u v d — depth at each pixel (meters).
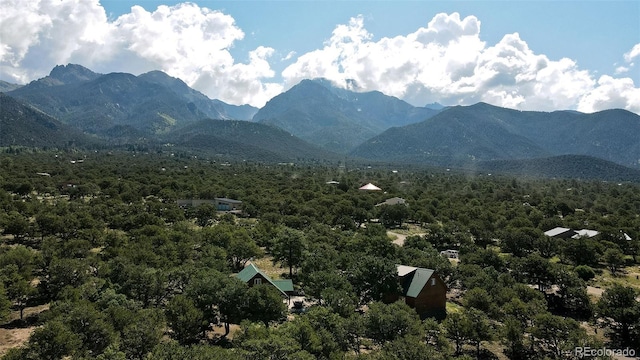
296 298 68.88
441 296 67.88
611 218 142.25
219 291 50.78
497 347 57.25
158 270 60.72
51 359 37.00
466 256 90.88
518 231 112.81
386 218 149.00
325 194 182.75
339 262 74.88
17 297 55.62
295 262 82.25
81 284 58.78
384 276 64.81
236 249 84.06
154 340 38.94
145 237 83.62
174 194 169.62
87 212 112.56
